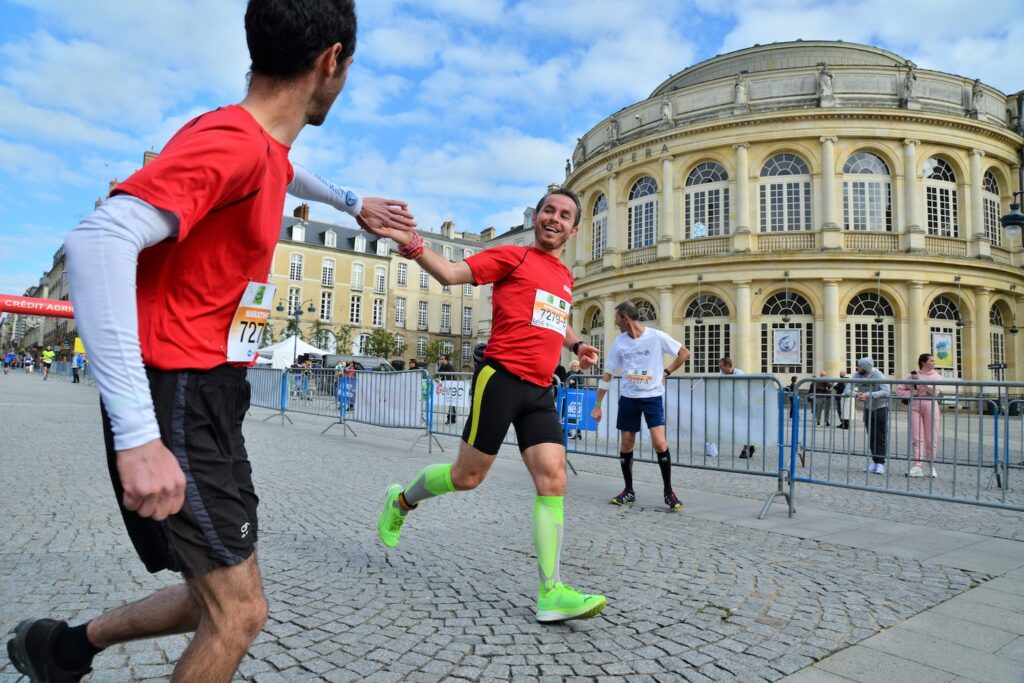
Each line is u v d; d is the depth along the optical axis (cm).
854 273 2538
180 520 134
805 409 629
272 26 142
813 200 2639
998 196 2906
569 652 254
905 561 408
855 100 2659
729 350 2678
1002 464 519
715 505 592
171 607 157
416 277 6159
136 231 117
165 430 135
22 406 1411
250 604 145
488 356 298
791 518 542
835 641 273
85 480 571
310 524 452
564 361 3206
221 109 140
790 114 2628
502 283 305
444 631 270
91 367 115
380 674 228
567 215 312
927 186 2695
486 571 356
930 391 545
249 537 146
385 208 248
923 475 732
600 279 3070
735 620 295
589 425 765
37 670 165
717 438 620
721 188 2783
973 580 369
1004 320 2856
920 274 2542
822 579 363
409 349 6066
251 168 134
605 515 525
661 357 570
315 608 291
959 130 2675
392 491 336
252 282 149
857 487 547
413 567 359
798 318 2612
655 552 409
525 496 591
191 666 137
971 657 260
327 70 153
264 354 2756
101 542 380
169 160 122
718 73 3241
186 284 137
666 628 282
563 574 355
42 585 303
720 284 2694
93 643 163
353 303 5725
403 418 977
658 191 2916
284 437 1050
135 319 118
